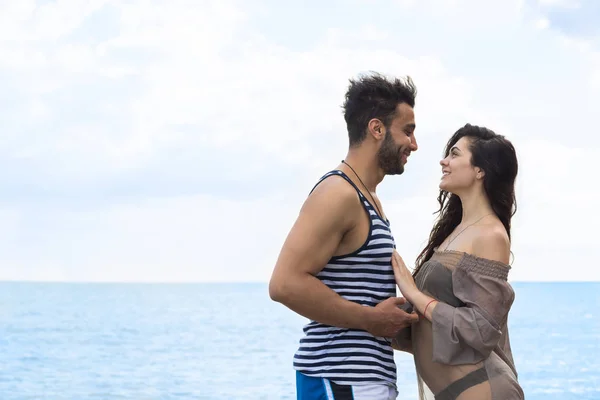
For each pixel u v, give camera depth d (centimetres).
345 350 296
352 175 310
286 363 2348
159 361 2398
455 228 344
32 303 5556
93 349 2705
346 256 301
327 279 301
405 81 316
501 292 308
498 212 328
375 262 305
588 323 3506
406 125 313
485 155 327
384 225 309
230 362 2377
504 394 303
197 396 1758
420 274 330
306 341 307
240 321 3934
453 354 302
